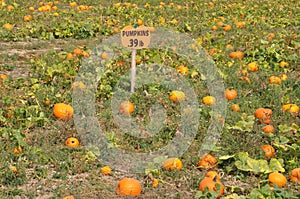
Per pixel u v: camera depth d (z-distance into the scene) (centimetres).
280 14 2328
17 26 1866
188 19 2147
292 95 1086
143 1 2719
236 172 749
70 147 816
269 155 788
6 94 1052
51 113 948
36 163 768
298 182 724
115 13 2223
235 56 1393
